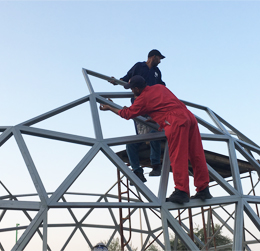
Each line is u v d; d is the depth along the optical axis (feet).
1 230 39.96
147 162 32.24
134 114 20.62
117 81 27.68
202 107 31.83
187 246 18.25
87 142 21.01
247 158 26.81
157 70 26.86
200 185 20.22
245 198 22.36
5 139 19.99
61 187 17.88
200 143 20.42
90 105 23.99
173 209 19.48
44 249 15.53
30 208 16.51
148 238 46.91
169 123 19.35
